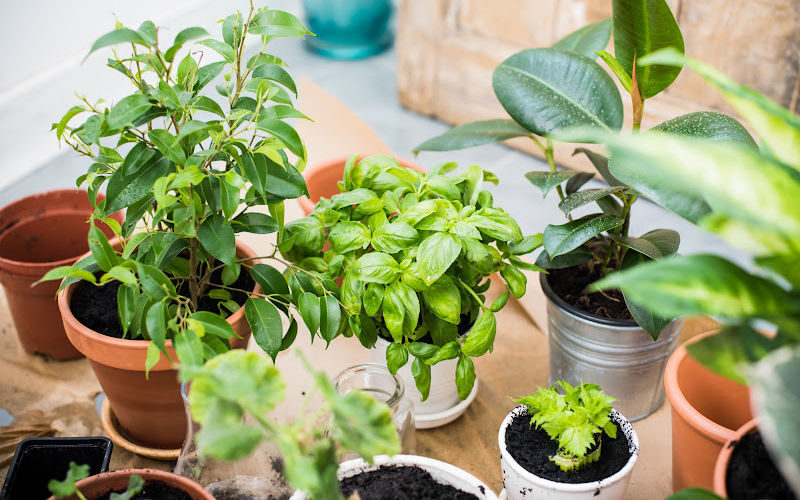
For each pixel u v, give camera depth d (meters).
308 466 0.67
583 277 1.36
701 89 2.21
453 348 1.12
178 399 1.15
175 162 1.00
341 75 3.08
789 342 0.68
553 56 1.25
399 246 1.10
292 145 0.98
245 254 1.26
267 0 3.17
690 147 0.58
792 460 0.52
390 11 3.18
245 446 0.70
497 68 1.27
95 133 0.95
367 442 0.70
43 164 2.44
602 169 1.28
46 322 1.38
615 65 1.16
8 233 1.47
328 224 1.18
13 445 1.24
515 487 1.03
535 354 1.47
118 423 1.29
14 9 2.30
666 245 1.21
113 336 1.16
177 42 0.94
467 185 1.23
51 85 2.46
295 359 1.38
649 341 1.23
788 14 1.98
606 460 1.02
